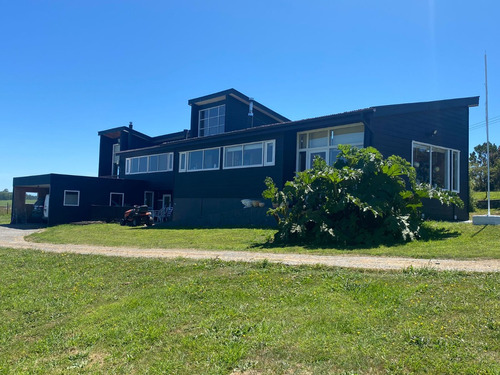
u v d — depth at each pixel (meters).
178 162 22.83
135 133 33.62
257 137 18.14
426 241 9.38
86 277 8.66
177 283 7.23
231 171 19.42
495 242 8.52
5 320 6.66
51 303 7.27
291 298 5.75
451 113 16.91
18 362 5.11
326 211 10.38
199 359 4.39
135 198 28.30
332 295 5.69
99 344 5.21
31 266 10.36
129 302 6.52
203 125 28.80
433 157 16.08
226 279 7.04
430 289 5.43
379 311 4.91
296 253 8.98
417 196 10.84
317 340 4.38
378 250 8.57
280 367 4.01
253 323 5.05
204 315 5.55
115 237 15.51
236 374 4.03
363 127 15.31
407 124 15.11
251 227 15.39
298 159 17.47
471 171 43.72
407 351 3.95
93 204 26.39
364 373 3.72
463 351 3.83
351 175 10.43
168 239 13.73
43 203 28.80
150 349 4.83
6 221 32.38
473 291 5.18
